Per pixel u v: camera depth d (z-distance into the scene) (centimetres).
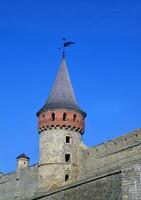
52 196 4534
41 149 6706
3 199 7694
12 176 7662
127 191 3688
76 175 6538
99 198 3956
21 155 7906
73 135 6731
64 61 7488
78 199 4175
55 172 6481
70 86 7200
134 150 5753
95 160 6297
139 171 3669
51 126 6706
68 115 6769
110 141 6156
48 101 6956
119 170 3850
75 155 6644
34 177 7044
